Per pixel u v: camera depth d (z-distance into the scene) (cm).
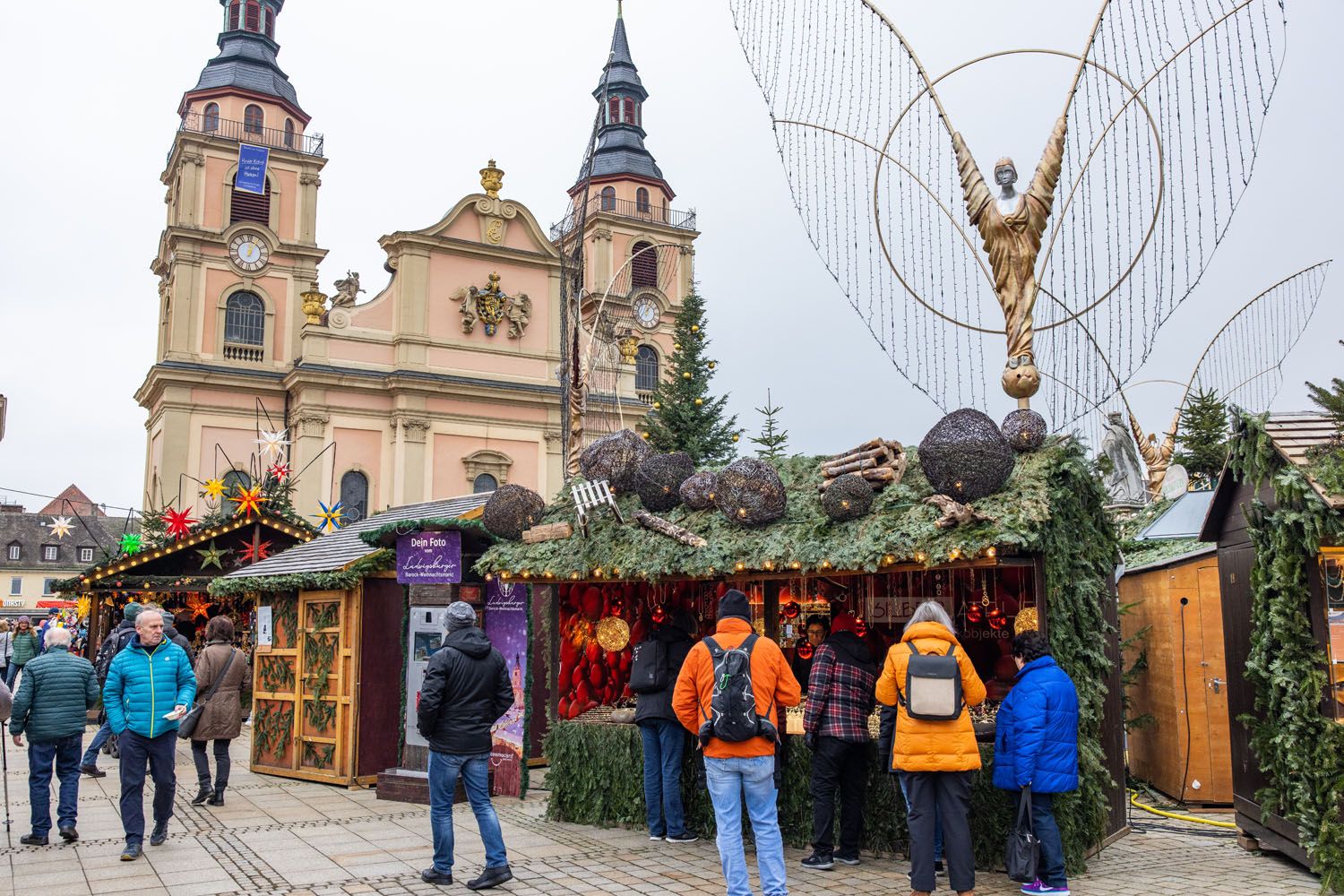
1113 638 791
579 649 1066
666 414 2650
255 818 882
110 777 1137
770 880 579
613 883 658
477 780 661
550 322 4347
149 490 4216
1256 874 663
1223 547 773
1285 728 647
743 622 621
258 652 1170
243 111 4253
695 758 802
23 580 6250
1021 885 637
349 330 3978
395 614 1084
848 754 700
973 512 670
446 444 4053
